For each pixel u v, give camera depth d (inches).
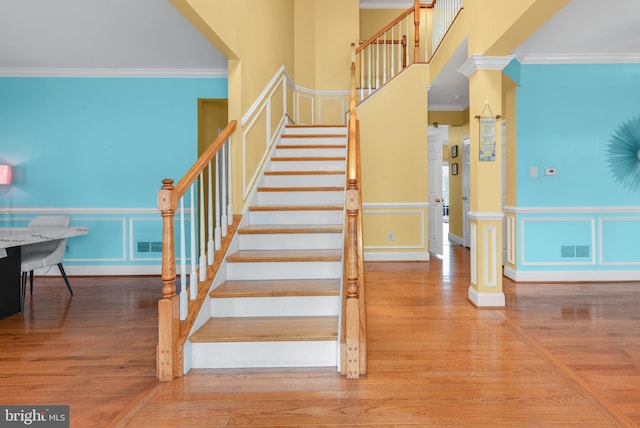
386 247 235.8
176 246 210.5
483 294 144.1
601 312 139.1
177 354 91.6
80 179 211.0
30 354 106.0
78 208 210.5
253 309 109.8
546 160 186.4
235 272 123.2
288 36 228.7
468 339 114.0
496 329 122.3
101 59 191.6
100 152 211.3
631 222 185.8
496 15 126.5
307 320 106.6
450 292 166.9
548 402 79.4
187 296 102.7
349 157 101.6
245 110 144.7
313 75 264.2
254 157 159.2
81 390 85.9
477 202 145.5
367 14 308.2
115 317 138.7
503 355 102.7
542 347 107.9
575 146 185.8
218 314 109.7
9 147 208.8
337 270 123.3
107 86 210.8
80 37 161.8
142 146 212.5
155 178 212.7
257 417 74.6
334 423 72.5
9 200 209.5
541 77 185.0
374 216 235.5
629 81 183.9
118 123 211.6
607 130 185.3
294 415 75.2
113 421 73.5
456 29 176.1
